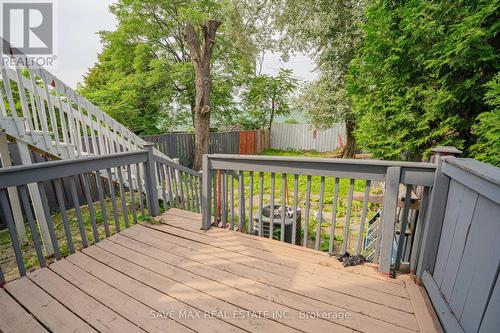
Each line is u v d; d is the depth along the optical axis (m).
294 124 14.66
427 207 1.81
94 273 2.08
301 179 7.62
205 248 2.47
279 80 14.10
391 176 1.86
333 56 7.94
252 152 13.51
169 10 10.93
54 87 3.36
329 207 5.27
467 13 2.45
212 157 2.73
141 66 11.27
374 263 2.13
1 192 1.87
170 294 1.81
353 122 8.59
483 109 2.59
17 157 4.50
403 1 3.09
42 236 3.04
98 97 8.92
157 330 1.49
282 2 9.96
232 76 12.86
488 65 2.45
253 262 2.20
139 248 2.50
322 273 2.01
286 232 2.97
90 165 2.50
